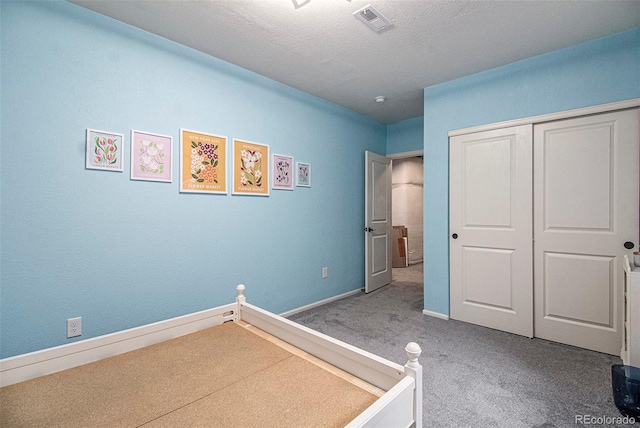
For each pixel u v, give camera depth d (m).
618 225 2.22
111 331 2.00
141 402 1.04
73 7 1.84
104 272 1.97
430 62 2.63
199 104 2.42
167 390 1.11
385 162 4.42
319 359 1.34
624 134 2.19
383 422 0.88
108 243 1.99
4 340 1.65
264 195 2.90
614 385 1.70
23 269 1.70
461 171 2.97
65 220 1.83
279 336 1.56
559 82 2.42
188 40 2.26
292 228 3.17
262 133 2.88
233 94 2.65
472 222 2.91
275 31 2.14
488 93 2.78
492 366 2.10
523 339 2.55
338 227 3.75
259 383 1.15
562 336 2.45
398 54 2.48
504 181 2.72
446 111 3.05
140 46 2.11
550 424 1.52
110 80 1.98
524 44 2.34
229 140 2.62
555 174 2.48
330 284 3.64
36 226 1.74
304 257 3.31
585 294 2.35
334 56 2.51
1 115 1.63
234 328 1.71
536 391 1.80
